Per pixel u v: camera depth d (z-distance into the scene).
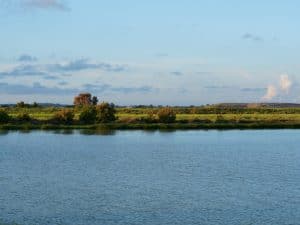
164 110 160.50
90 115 157.00
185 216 46.62
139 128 152.75
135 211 48.38
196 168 77.56
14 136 133.75
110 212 48.00
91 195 55.53
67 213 47.50
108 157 91.88
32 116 173.50
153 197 54.72
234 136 138.25
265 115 195.12
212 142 122.06
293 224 44.25
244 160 88.12
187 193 56.81
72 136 134.50
